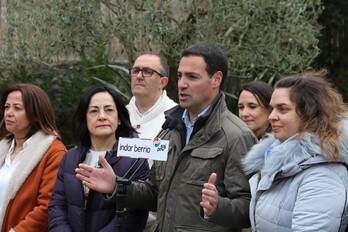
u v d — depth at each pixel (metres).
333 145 3.22
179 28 7.87
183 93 3.79
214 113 3.79
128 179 4.02
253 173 3.61
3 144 4.86
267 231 3.34
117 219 3.80
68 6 7.89
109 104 4.34
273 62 8.23
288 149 3.31
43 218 4.53
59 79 9.05
